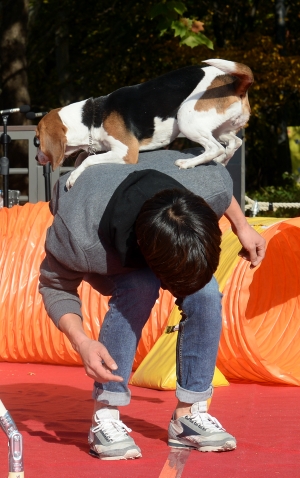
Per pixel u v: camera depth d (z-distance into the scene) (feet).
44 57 61.36
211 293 9.32
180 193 8.29
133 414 12.13
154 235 7.86
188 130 11.43
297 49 67.92
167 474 8.57
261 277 19.97
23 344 18.06
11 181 42.14
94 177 9.03
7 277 18.31
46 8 59.21
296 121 79.61
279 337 18.03
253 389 14.76
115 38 60.80
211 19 68.54
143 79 63.62
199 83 11.73
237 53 58.03
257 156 81.00
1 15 47.47
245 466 8.91
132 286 9.07
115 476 8.49
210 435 9.53
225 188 9.36
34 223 18.70
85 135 12.12
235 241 16.26
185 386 9.61
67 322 8.89
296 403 13.14
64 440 10.28
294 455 9.44
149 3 54.39
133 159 11.63
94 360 8.18
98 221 8.70
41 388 14.73
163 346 15.75
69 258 8.87
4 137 26.40
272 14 70.64
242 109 11.64
